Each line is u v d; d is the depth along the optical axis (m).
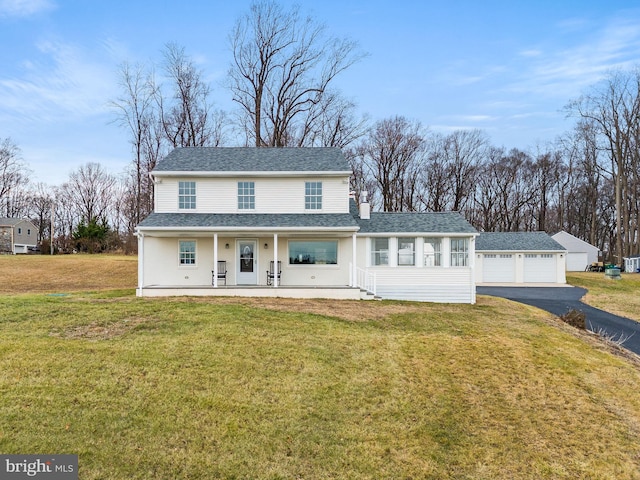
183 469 4.63
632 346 11.46
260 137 30.36
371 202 42.09
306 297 15.28
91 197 61.41
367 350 8.77
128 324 9.50
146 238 16.73
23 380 6.32
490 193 47.72
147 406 5.86
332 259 17.12
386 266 16.92
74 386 6.24
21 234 49.12
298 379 7.09
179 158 18.25
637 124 38.28
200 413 5.80
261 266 17.05
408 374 7.71
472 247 16.88
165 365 7.18
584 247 37.56
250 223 15.80
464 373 7.98
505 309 14.97
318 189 17.33
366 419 6.04
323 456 5.10
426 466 5.07
